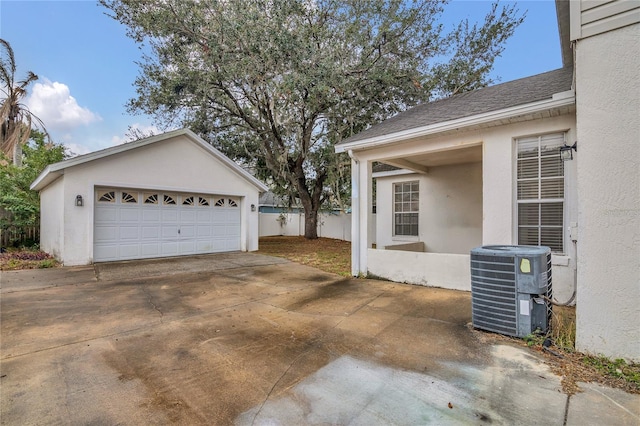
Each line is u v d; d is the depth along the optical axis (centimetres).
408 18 1139
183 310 477
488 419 216
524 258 346
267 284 657
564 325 373
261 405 236
